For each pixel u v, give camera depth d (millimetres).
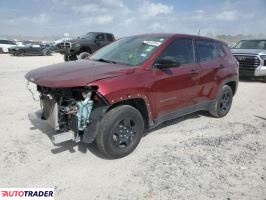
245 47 13562
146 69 4539
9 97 7895
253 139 5344
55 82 3850
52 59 23641
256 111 7371
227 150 4789
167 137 5254
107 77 4027
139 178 3820
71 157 4352
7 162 4129
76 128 4031
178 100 5141
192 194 3488
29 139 4941
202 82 5652
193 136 5367
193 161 4340
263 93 9852
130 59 4840
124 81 4125
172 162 4285
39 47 29797
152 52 4789
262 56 11875
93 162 4223
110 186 3627
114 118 4078
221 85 6262
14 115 6230
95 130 4008
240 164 4293
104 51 5535
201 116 6656
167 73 4816
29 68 15391
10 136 5047
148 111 4559
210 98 6059
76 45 16297
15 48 28188
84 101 3932
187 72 5227
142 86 4340
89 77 3916
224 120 6461
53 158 4301
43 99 4391
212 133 5570
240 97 9062
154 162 4270
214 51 6297
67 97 4070
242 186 3701
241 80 12914
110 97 3918
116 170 4016
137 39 5418
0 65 16703
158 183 3709
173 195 3459
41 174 3859
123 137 4301
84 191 3514
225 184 3729
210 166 4199
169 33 5469
